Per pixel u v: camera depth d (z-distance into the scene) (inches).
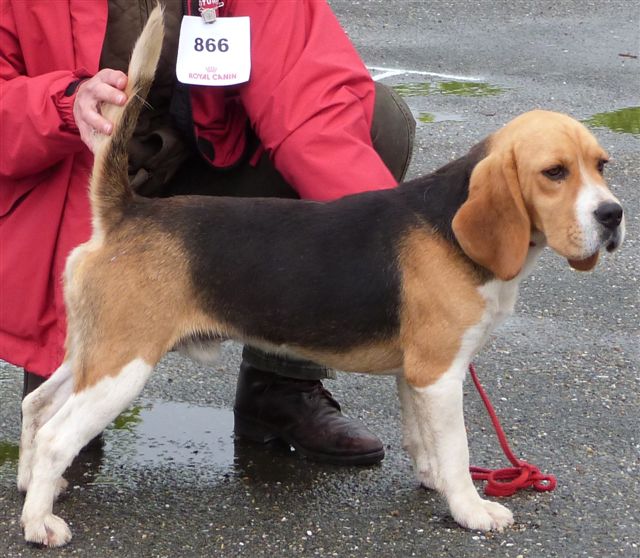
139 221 169.3
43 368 188.4
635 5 517.0
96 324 166.2
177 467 192.7
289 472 191.6
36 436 169.2
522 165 159.6
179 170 203.0
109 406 166.4
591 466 190.5
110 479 188.1
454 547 166.7
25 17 181.9
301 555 165.6
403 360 172.2
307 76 186.1
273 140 186.9
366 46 458.6
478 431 203.8
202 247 168.9
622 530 170.9
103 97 168.2
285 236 170.1
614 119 371.9
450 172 169.9
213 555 165.8
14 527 173.0
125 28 187.8
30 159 177.8
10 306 186.4
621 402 214.2
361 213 171.2
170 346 169.5
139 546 168.1
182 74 188.1
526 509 176.6
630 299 259.4
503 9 511.2
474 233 160.7
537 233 166.9
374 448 193.0
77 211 183.3
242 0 189.9
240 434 204.1
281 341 173.2
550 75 419.5
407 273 167.3
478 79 415.2
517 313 252.8
